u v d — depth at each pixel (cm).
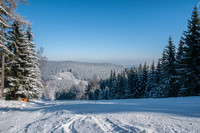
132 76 3562
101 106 818
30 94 1938
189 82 1839
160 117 454
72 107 875
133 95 3409
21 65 1809
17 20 1172
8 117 759
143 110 601
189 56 1850
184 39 1914
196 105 691
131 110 615
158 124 376
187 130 323
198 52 1744
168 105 750
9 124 581
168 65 2395
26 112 902
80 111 695
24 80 1797
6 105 1240
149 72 3697
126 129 348
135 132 319
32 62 1959
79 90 7931
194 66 1770
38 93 2212
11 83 1656
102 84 7600
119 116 498
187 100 1003
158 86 2792
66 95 8531
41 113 814
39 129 439
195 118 424
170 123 380
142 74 3528
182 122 386
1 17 1075
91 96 6175
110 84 6291
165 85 2364
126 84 3966
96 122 434
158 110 588
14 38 1677
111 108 716
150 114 507
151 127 355
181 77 1942
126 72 5841
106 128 374
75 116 563
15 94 1775
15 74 1756
